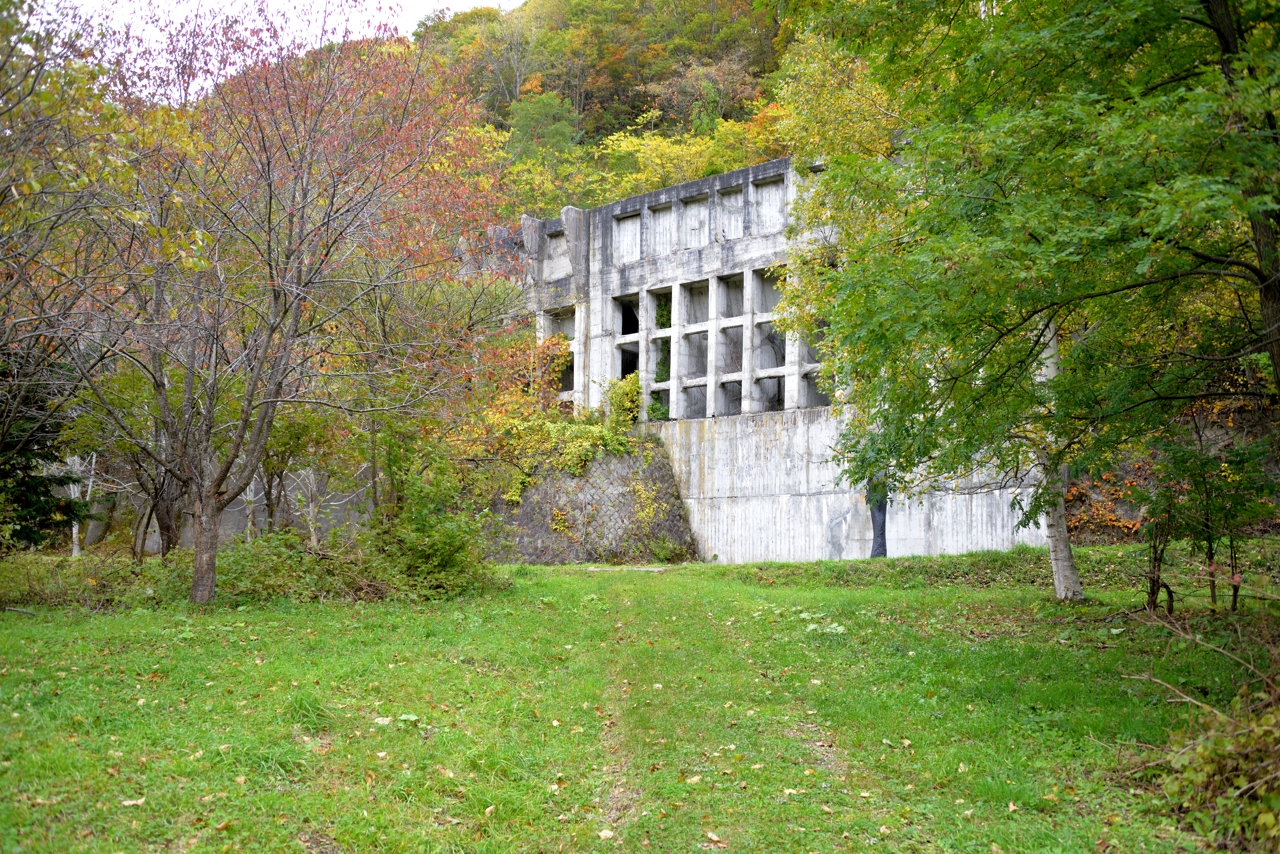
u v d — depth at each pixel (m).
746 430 31.81
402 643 11.48
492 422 22.80
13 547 17.89
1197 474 11.06
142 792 6.28
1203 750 6.27
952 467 12.34
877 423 13.62
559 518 31.36
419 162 15.45
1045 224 7.62
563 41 57.72
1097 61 8.74
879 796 7.09
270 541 15.26
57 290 12.16
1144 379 10.66
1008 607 15.59
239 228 13.62
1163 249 7.30
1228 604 13.03
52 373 14.16
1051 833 6.22
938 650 12.04
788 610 15.44
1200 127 6.88
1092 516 22.91
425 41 16.81
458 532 16.14
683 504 33.09
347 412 15.62
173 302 14.20
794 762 7.88
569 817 6.97
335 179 13.98
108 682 8.62
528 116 49.75
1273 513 10.88
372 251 15.46
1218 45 8.50
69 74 8.90
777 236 31.75
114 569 15.38
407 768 7.32
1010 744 7.97
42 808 5.83
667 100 52.19
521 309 24.70
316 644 11.08
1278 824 5.53
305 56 14.63
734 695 9.98
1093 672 10.27
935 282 8.09
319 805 6.47
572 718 9.23
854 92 17.25
